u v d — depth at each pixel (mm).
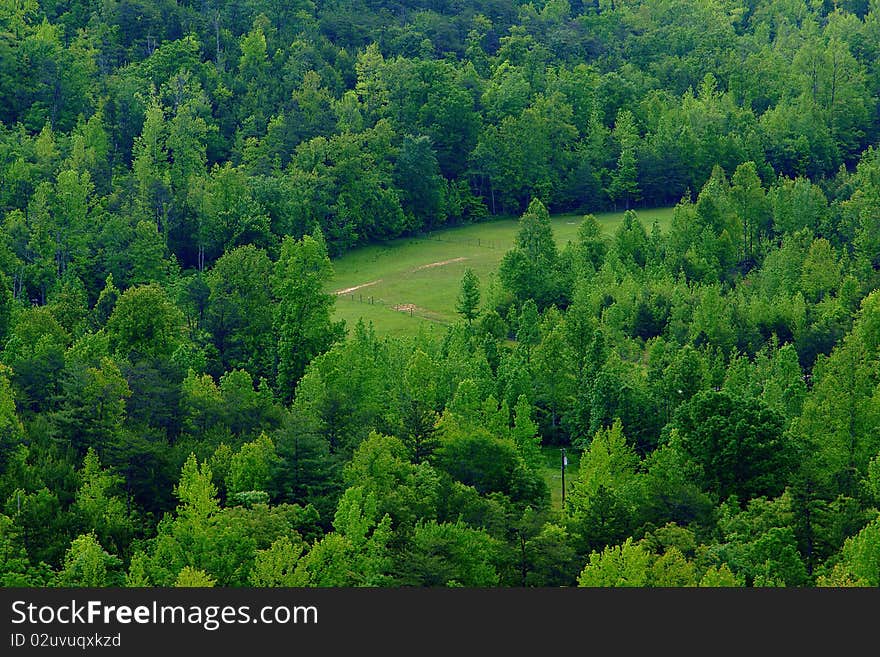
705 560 112562
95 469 134250
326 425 148250
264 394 174250
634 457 139375
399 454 138500
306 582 108125
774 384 163625
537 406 174875
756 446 136625
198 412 154500
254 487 132000
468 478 139625
